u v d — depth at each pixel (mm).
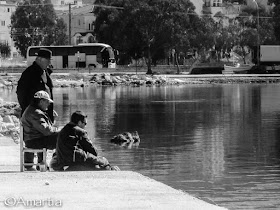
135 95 101688
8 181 20516
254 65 167875
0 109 59719
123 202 17766
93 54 157375
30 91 24891
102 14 167750
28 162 24297
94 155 23703
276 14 190250
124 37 154250
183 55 172500
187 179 30453
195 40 163500
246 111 72812
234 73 163875
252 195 26672
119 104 82875
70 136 23406
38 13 194750
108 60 157500
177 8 150375
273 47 163500
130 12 151250
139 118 64188
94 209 16891
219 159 37156
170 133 51250
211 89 118812
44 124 24141
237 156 38469
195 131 52844
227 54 187625
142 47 152750
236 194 26828
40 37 194750
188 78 145000
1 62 188375
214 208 17359
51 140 24297
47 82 25312
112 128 54844
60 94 104375
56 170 23484
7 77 135500
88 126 56375
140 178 21297
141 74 149125
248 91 111875
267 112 71375
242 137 48625
